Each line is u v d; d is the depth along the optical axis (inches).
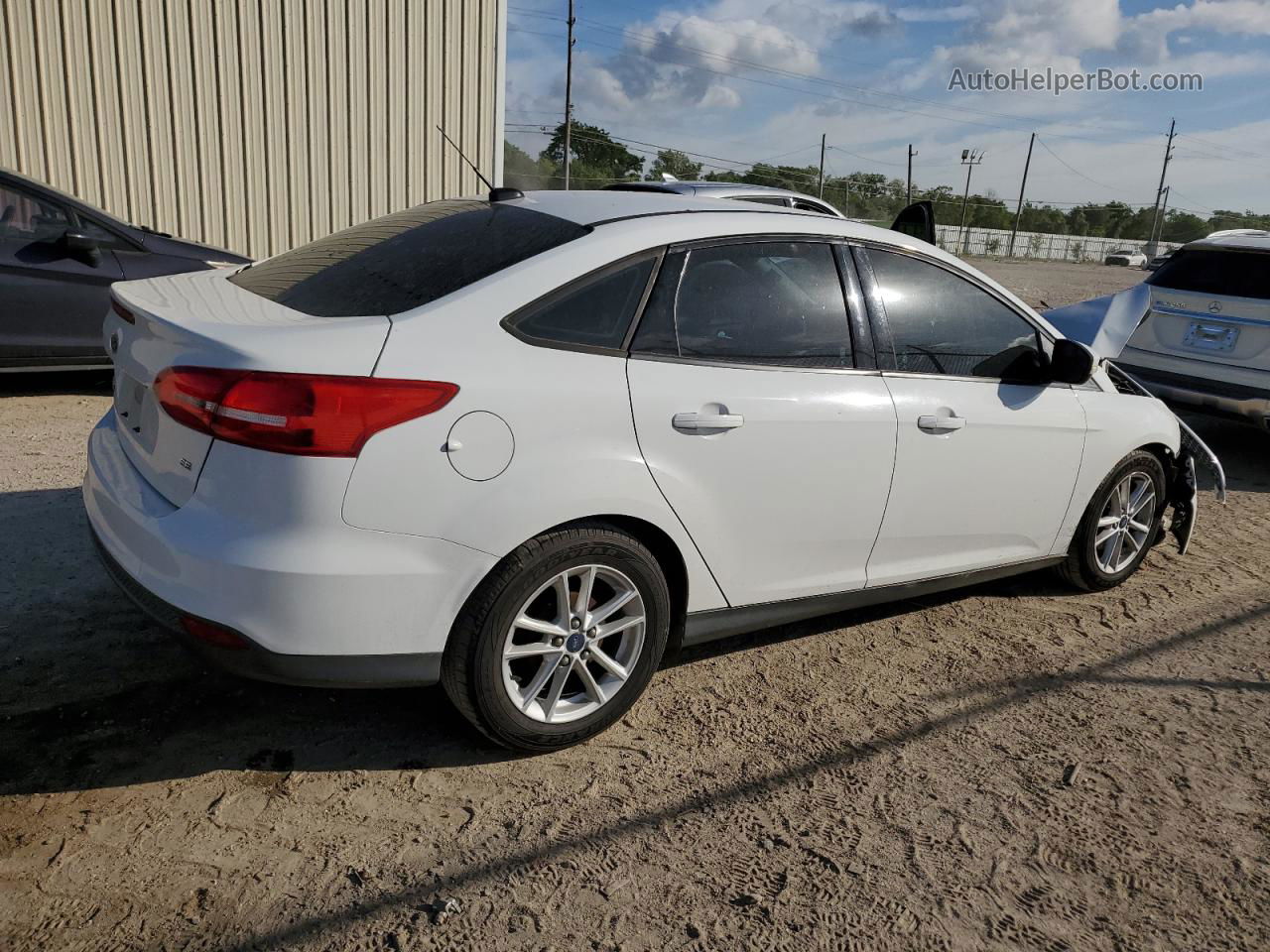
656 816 107.7
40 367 255.9
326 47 396.5
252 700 124.3
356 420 95.5
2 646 131.0
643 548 115.6
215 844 98.0
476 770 113.7
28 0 341.1
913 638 157.6
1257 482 269.9
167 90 370.6
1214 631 166.6
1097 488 168.6
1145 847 108.1
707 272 121.9
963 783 117.8
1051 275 1643.7
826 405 127.4
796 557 131.6
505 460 103.3
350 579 97.0
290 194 403.2
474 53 433.4
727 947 89.9
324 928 88.4
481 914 91.5
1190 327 277.3
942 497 143.4
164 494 104.2
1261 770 124.7
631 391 111.9
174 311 108.7
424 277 113.5
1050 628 164.7
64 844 96.2
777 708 132.6
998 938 93.4
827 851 103.9
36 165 354.0
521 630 112.9
